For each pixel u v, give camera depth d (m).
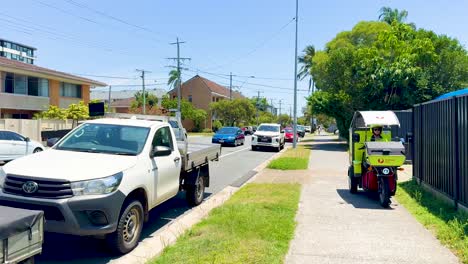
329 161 19.42
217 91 80.00
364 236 6.69
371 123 9.67
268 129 29.69
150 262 5.42
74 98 37.41
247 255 5.48
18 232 3.85
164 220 8.30
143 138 7.23
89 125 7.56
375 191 10.23
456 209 8.10
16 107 31.14
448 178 8.64
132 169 6.35
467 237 6.30
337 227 7.25
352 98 28.98
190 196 9.45
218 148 11.39
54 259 5.82
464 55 27.44
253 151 27.86
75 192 5.51
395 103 26.89
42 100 33.59
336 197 10.16
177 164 8.21
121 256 6.02
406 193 10.40
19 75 31.75
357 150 10.17
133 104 67.94
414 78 25.98
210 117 75.25
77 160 6.24
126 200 6.19
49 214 5.51
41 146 18.08
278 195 10.19
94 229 5.58
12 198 5.51
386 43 28.72
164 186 7.53
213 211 8.36
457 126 8.07
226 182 13.62
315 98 33.69
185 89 77.31
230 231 6.73
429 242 6.36
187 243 6.16
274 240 6.30
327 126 104.31
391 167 8.99
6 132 16.14
